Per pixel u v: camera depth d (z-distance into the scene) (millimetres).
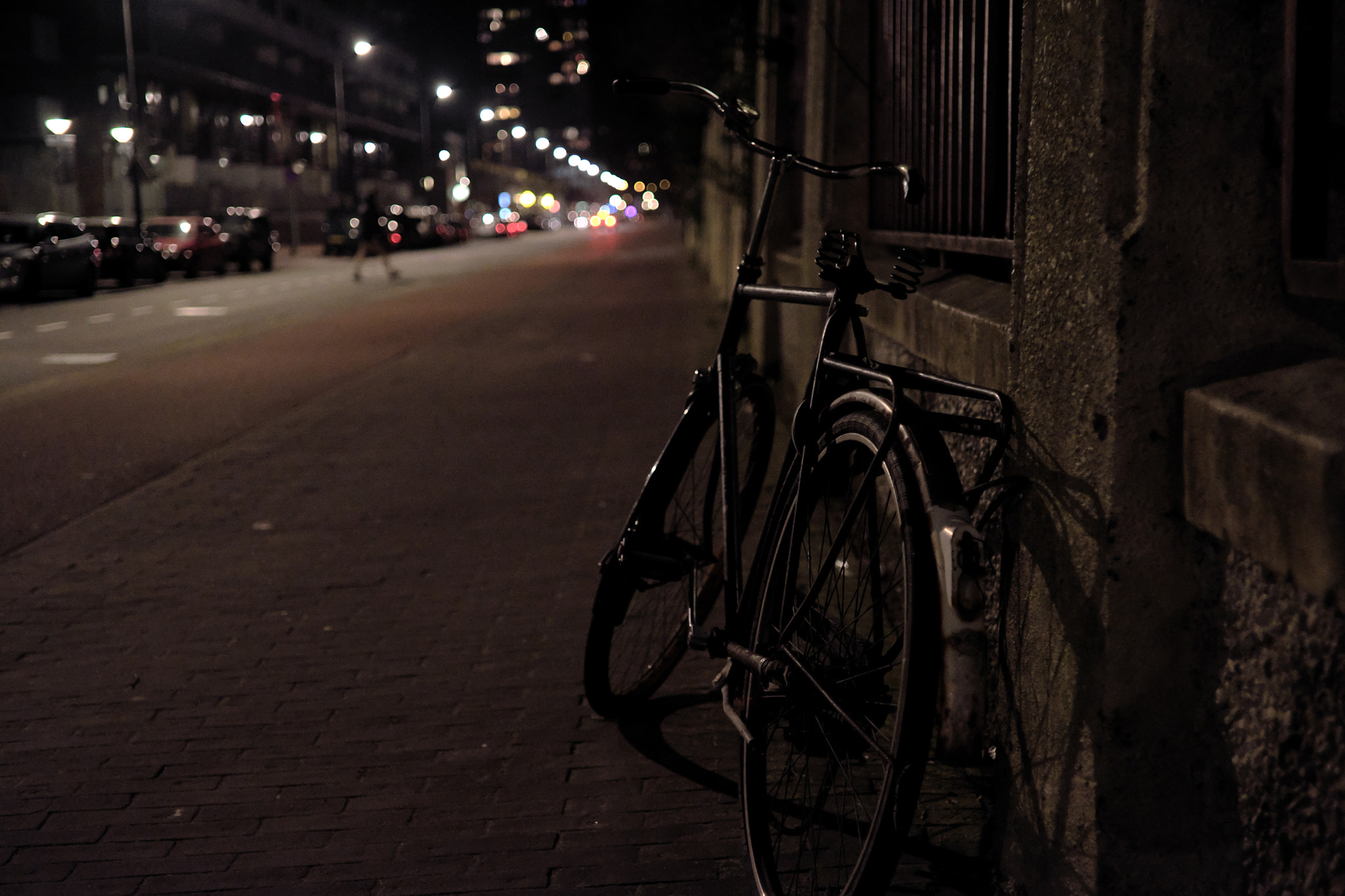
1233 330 1938
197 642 4324
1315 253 1812
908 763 2041
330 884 2662
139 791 3148
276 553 5512
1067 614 2143
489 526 5895
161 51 48250
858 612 2373
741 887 2592
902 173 2299
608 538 5621
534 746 3361
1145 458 1970
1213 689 1965
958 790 2971
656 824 2881
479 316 19047
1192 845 2031
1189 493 1900
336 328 17703
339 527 5973
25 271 22812
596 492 6551
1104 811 2053
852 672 2312
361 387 11102
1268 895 1830
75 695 3838
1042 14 2227
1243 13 1892
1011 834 2414
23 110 46656
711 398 3262
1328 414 1592
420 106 99438
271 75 61625
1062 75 2129
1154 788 2033
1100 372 2006
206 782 3189
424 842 2840
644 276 28875
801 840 2574
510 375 11555
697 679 3861
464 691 3785
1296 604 1726
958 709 2014
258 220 36281
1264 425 1661
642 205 137500
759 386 3273
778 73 9438
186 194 52094
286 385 11570
